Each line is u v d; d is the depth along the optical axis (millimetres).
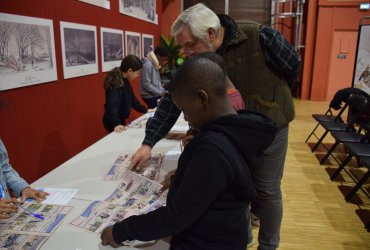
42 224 1159
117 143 2191
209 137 838
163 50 5164
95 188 1468
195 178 807
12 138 2396
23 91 2498
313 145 4930
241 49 1566
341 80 8820
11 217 1210
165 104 1773
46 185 1507
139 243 1039
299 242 2496
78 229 1126
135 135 2406
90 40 3615
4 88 2260
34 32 2570
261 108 1625
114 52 4398
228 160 812
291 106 1658
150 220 875
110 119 3074
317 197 3234
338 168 3664
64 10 3037
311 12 8602
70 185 1504
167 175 1610
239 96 1367
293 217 2854
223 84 872
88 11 3568
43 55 2703
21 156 2510
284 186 3486
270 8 8516
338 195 3277
